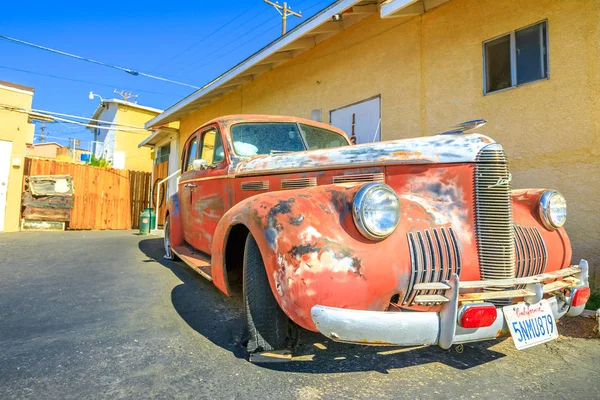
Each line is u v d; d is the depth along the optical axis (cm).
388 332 188
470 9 547
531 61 484
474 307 192
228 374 227
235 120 413
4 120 1048
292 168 312
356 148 286
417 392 211
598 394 212
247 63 859
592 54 425
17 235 965
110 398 198
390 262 205
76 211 1268
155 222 1233
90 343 272
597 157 418
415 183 251
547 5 466
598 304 364
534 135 473
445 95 575
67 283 452
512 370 242
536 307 221
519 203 282
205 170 438
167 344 272
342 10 632
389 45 660
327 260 197
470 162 239
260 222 224
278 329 245
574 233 433
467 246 230
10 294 401
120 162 1991
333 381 221
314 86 816
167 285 447
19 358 245
